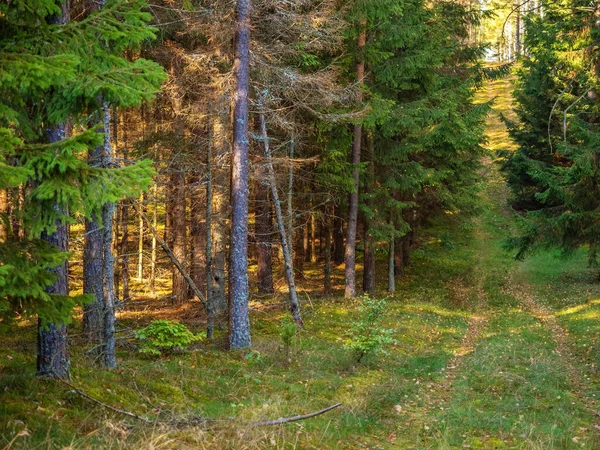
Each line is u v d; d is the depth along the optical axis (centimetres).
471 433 825
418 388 1095
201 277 1897
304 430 760
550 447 748
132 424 670
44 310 489
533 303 2398
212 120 1440
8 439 535
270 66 1416
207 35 1370
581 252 3316
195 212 1866
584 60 1532
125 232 1975
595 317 1892
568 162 2814
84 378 791
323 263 3108
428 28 2023
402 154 2142
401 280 2802
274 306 1878
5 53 453
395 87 2073
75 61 448
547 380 1150
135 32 527
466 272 3042
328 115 1647
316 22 1433
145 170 485
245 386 971
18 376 704
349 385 1042
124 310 1809
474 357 1378
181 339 1118
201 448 616
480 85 2584
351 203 2133
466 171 2517
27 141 545
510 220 4075
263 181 1695
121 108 536
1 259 471
